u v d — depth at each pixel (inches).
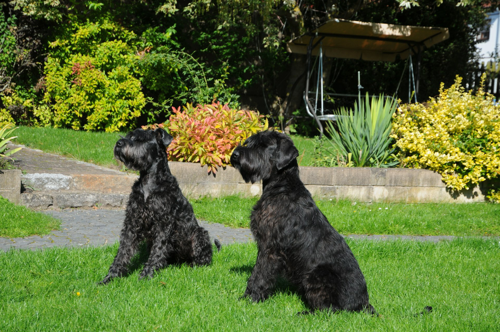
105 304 130.6
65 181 279.0
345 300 126.1
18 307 125.4
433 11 617.9
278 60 576.4
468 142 339.3
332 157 374.0
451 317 131.5
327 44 500.4
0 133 293.6
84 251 182.4
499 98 651.5
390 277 172.1
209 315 126.7
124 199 281.0
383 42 491.5
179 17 534.3
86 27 458.9
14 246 191.6
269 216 134.7
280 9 491.8
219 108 352.5
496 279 173.8
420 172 335.3
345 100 633.6
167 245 161.2
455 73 642.8
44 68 474.6
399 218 272.7
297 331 116.7
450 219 284.4
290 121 565.3
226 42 536.7
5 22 464.8
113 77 460.4
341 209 293.4
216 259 188.2
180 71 526.3
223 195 308.8
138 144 154.4
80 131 439.5
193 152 308.8
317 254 131.3
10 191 252.1
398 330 119.7
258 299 138.3
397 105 410.0
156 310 128.3
